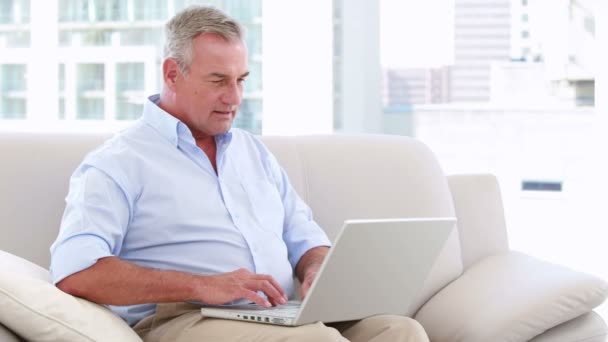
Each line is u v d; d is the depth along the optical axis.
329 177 2.41
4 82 4.73
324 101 4.69
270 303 1.88
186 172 2.04
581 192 4.77
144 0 4.60
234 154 2.18
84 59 4.66
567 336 2.13
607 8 4.05
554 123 4.88
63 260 1.75
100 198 1.88
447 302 2.25
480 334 2.07
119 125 4.64
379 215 2.40
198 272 1.98
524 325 2.06
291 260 2.22
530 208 4.83
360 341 1.83
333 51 4.71
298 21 4.65
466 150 5.04
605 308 3.85
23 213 2.07
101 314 1.64
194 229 2.00
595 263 4.09
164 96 2.11
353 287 1.72
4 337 1.51
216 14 2.08
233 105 2.07
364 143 2.49
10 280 1.55
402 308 1.88
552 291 2.11
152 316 1.94
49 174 2.11
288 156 2.39
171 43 2.08
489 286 2.24
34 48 4.68
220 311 1.79
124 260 1.80
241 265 2.03
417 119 5.08
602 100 4.07
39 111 4.70
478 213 2.55
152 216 1.97
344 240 1.61
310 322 1.71
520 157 4.95
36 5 4.66
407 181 2.46
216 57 2.04
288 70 4.67
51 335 1.54
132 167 1.97
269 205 2.16
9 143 2.12
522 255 2.44
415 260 1.80
